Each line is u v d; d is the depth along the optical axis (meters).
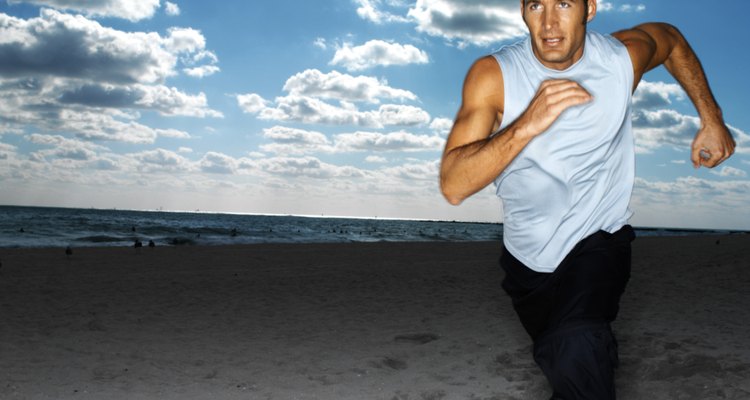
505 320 6.44
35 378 4.23
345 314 6.96
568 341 1.86
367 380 4.21
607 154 1.97
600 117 1.89
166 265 12.86
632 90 2.00
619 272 1.97
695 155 2.32
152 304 7.63
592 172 1.96
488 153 1.54
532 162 1.94
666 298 7.61
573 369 1.83
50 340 5.48
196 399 3.79
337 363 4.70
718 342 5.08
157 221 69.81
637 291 8.23
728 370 4.20
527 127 1.50
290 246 20.31
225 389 4.00
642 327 5.77
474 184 1.59
